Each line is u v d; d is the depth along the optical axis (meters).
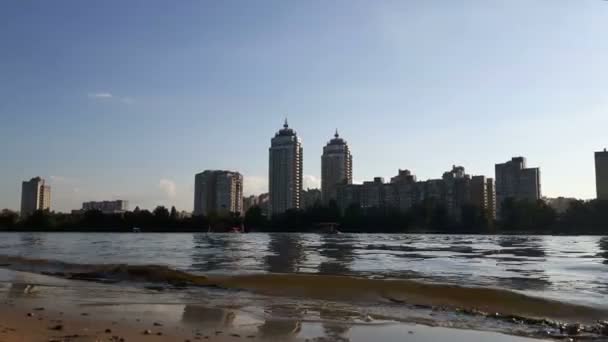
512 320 14.46
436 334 12.73
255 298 18.28
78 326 12.85
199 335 12.10
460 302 17.09
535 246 68.38
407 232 194.12
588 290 19.95
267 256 42.00
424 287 19.34
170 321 13.79
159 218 199.25
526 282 22.64
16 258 34.84
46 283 22.55
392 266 31.44
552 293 19.06
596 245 73.31
